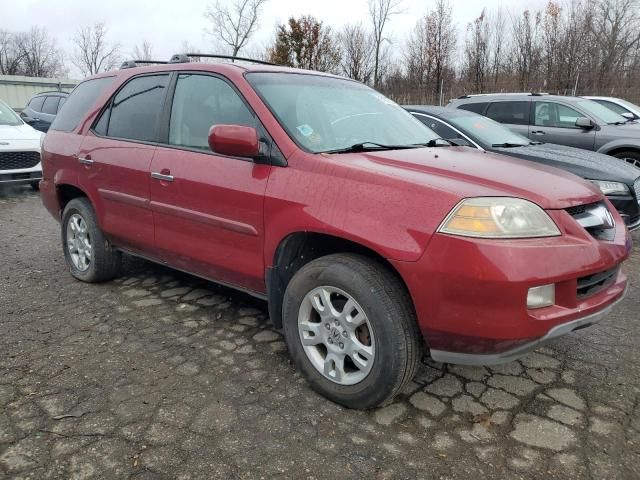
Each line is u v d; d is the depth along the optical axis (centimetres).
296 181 277
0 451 228
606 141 794
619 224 294
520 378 300
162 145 360
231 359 315
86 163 412
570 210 258
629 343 346
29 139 873
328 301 268
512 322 224
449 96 2791
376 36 3256
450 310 229
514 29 3002
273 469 221
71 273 459
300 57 3106
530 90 2747
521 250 224
